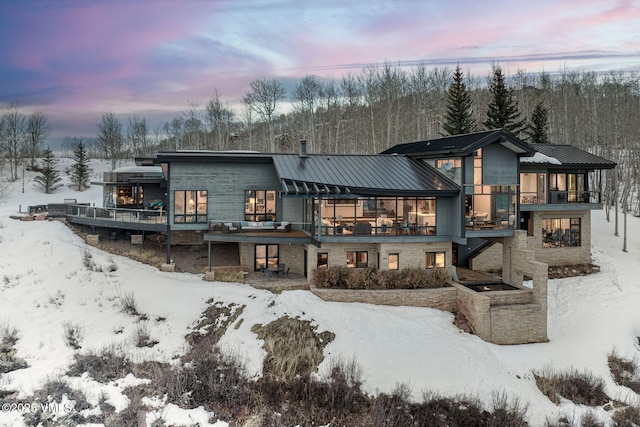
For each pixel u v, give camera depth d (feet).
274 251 76.28
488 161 69.05
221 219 76.13
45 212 108.17
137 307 60.44
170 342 53.72
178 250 81.76
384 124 164.35
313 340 52.26
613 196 137.49
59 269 69.05
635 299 71.41
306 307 59.06
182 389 42.73
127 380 44.29
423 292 62.75
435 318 60.39
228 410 40.98
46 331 53.36
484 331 57.93
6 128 200.54
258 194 77.77
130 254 77.87
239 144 197.16
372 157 80.84
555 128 168.04
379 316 58.39
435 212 70.28
